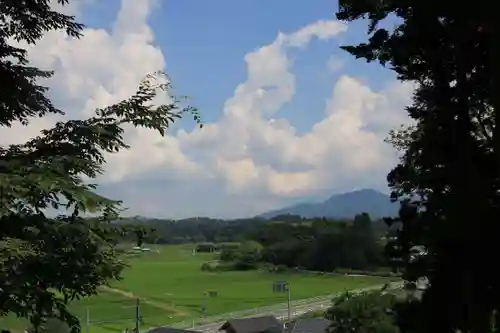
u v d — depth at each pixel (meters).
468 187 12.30
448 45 12.91
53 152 6.11
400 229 13.91
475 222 11.91
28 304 5.57
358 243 88.00
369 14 13.52
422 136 13.93
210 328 61.91
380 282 80.12
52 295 5.64
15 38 6.88
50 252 5.34
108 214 5.71
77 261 5.54
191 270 133.88
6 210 5.09
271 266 122.06
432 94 13.48
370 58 14.11
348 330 20.89
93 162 6.14
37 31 6.89
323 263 102.38
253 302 82.94
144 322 61.72
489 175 12.34
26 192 5.19
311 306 73.56
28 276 5.27
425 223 13.07
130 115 6.34
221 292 94.25
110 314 66.62
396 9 13.06
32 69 6.86
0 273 5.07
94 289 6.01
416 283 13.98
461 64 12.70
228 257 144.12
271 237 127.06
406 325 13.41
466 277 11.93
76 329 6.00
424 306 12.88
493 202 12.32
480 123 13.10
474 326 11.99
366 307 20.12
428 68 13.66
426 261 13.17
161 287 100.94
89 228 5.57
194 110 7.25
